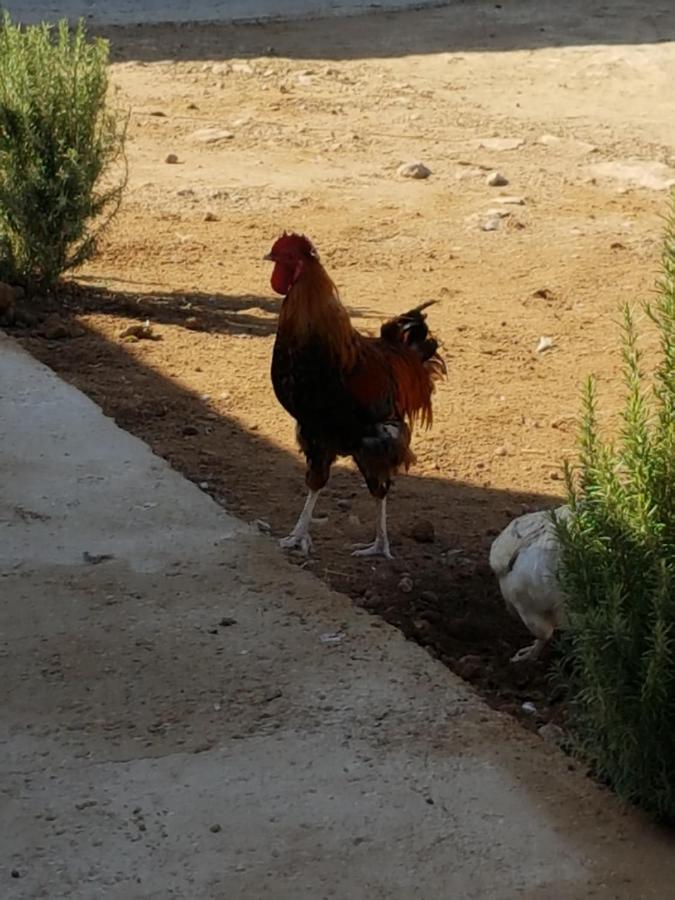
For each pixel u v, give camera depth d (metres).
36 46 6.05
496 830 3.59
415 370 4.49
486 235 7.00
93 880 3.47
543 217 7.32
